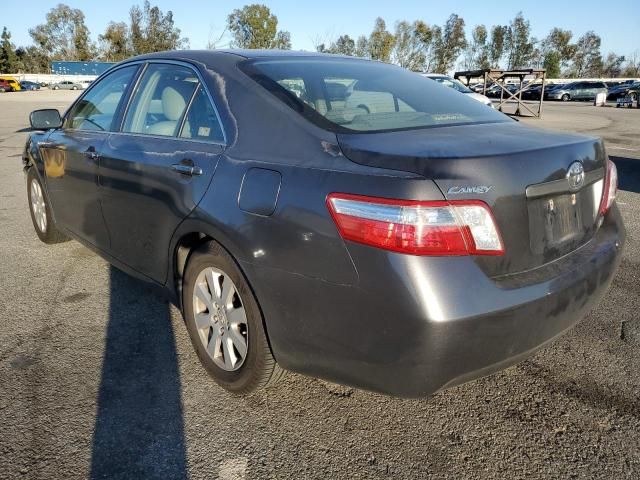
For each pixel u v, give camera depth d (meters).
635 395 2.66
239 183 2.33
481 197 1.90
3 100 36.78
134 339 3.16
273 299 2.20
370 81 2.93
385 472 2.14
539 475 2.13
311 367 2.20
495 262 1.96
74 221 3.91
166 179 2.74
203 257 2.55
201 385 2.71
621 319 3.46
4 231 5.35
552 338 2.20
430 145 2.05
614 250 2.51
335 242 1.96
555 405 2.59
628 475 2.13
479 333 1.89
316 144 2.18
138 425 2.40
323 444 2.30
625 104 32.12
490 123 2.64
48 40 86.88
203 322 2.70
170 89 3.02
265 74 2.67
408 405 2.58
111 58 68.69
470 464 2.19
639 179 8.37
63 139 3.89
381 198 1.87
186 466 2.16
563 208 2.27
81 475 2.09
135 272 3.26
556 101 43.66
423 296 1.81
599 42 79.00
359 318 1.95
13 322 3.36
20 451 2.22
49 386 2.67
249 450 2.25
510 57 70.12
